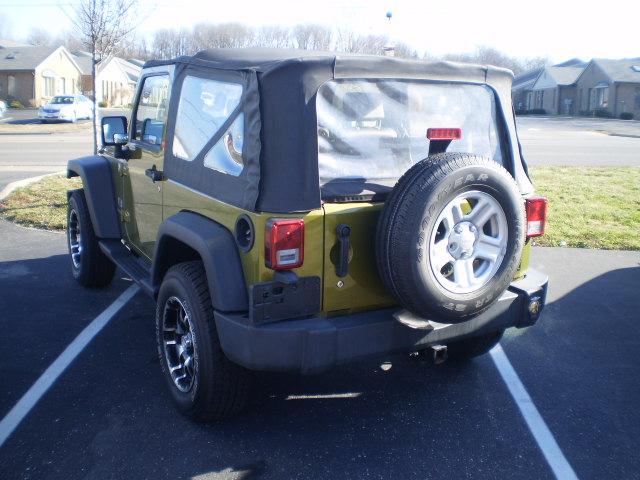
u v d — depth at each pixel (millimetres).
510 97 3994
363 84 3453
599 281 6766
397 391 4289
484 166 3189
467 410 4051
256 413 3957
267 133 3193
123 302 5910
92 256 6008
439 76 3682
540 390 4340
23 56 54031
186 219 3779
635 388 4387
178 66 4293
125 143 5262
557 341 5191
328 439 3682
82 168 5645
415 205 3055
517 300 3770
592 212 10031
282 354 3182
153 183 4578
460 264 3268
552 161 19141
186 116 4082
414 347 3461
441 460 3504
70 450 3533
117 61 62094
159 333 4070
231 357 3316
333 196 3248
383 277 3215
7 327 5281
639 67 60312
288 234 3105
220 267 3332
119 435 3688
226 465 3420
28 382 4324
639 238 8469
